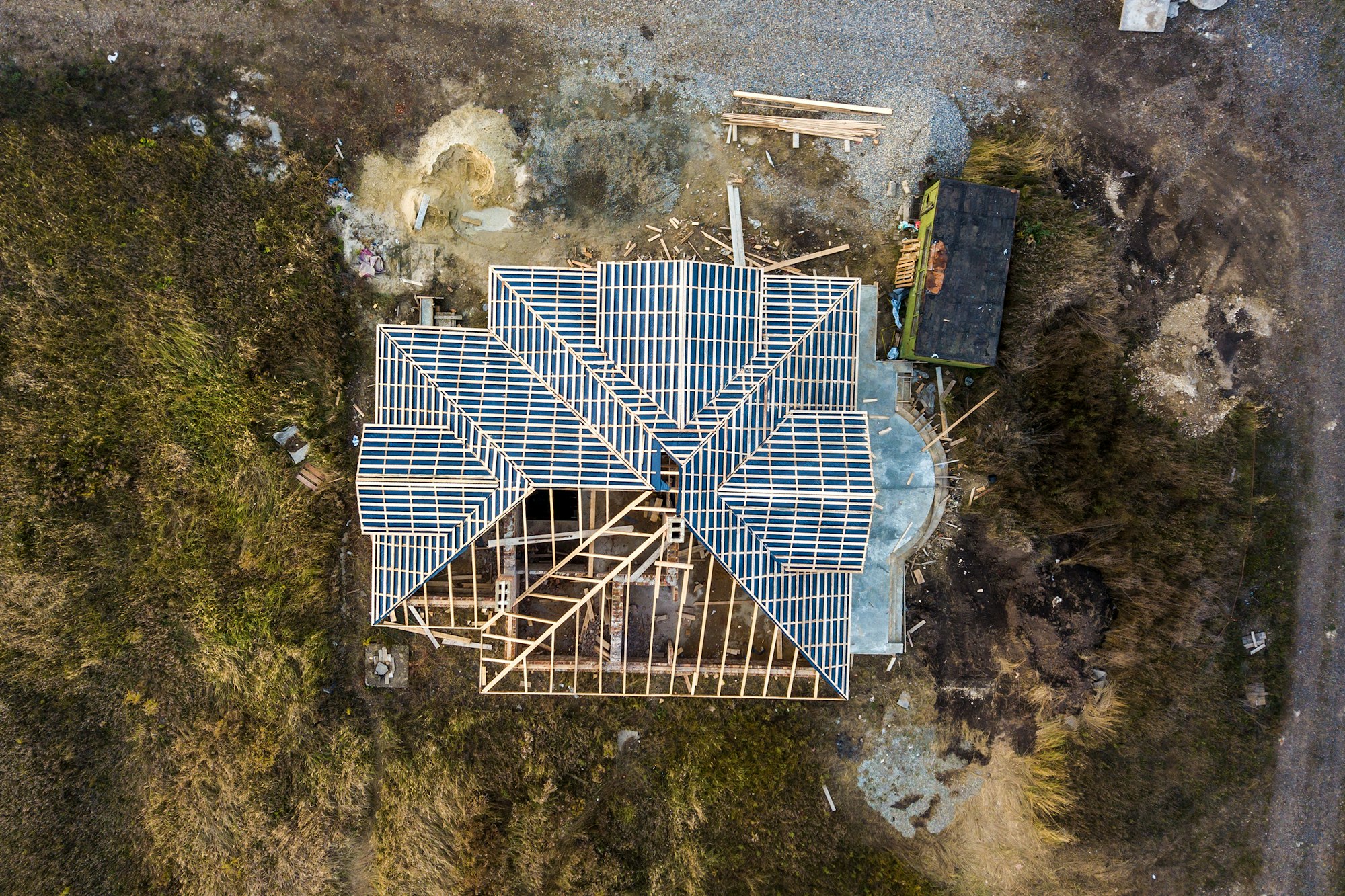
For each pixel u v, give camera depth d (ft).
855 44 60.13
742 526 52.70
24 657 58.70
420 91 59.77
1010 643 61.36
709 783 59.57
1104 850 59.88
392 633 61.00
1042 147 58.44
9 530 57.67
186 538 59.52
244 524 59.47
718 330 52.80
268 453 59.16
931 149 60.44
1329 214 58.95
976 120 60.34
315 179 59.11
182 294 58.39
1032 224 58.18
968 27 60.13
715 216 60.75
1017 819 61.05
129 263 58.23
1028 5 59.88
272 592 59.52
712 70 60.13
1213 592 58.23
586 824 60.18
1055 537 60.49
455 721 60.23
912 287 58.08
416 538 53.62
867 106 60.23
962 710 61.57
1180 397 58.85
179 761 60.29
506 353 53.93
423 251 60.29
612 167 59.82
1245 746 59.41
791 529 52.70
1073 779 60.08
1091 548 59.57
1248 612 59.41
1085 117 59.98
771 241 60.90
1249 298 59.21
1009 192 55.98
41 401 58.18
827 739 61.05
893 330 60.75
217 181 58.65
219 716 60.18
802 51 60.13
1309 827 59.26
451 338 53.98
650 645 60.85
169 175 58.08
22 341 57.77
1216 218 59.47
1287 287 59.11
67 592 58.70
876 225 60.85
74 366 58.18
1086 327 57.82
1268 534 59.11
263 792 59.52
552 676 60.29
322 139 59.41
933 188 56.85
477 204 60.39
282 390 58.65
